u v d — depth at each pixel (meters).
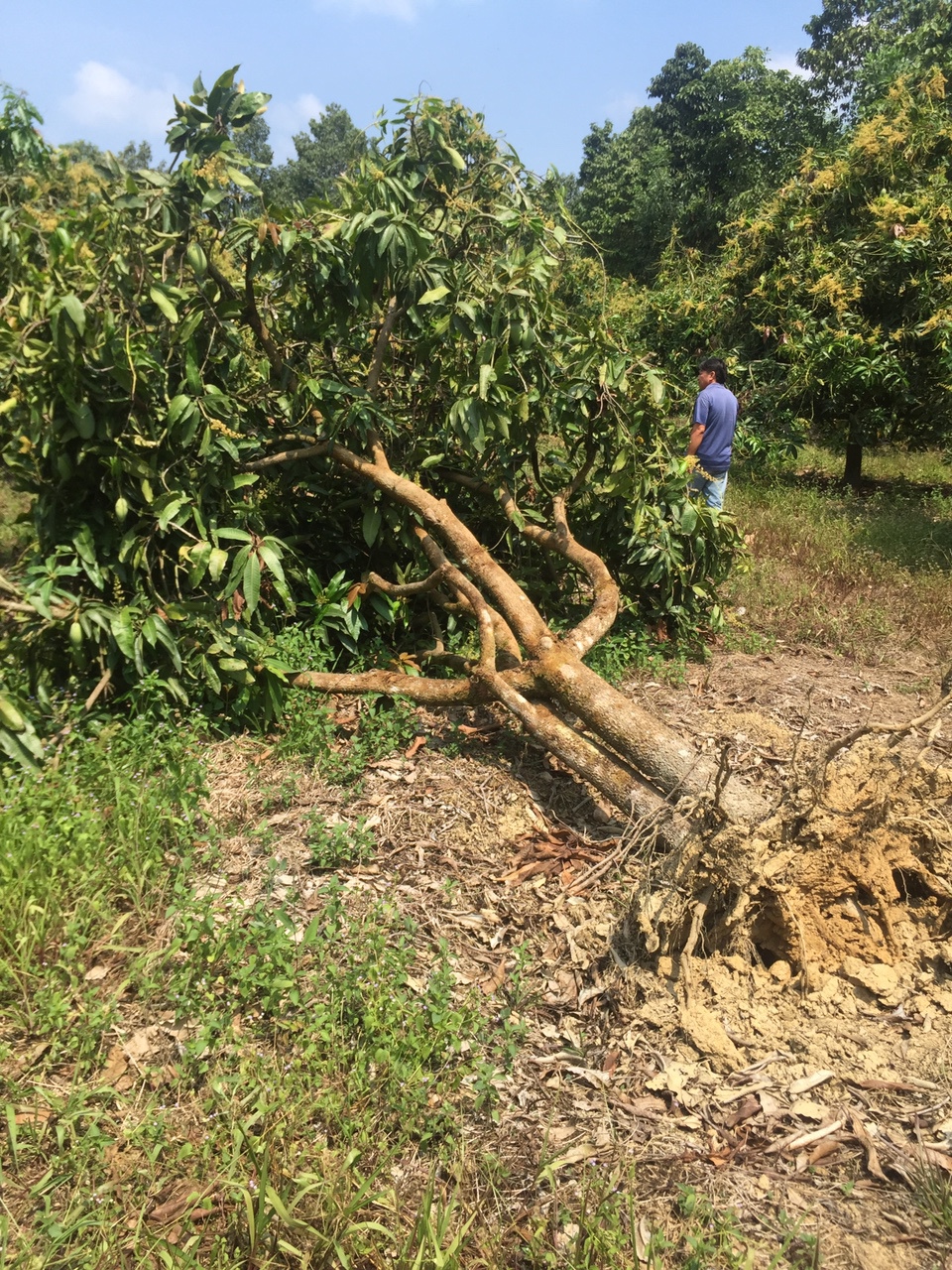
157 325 4.27
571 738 3.80
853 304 10.45
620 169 26.45
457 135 5.32
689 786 3.44
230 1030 2.63
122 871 3.12
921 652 5.92
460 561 4.48
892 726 2.89
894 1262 2.09
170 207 4.25
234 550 4.50
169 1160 2.28
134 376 3.88
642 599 5.86
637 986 2.88
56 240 3.96
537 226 5.14
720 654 5.81
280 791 3.81
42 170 6.07
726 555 5.84
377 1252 2.08
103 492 4.16
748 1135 2.43
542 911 3.27
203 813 3.55
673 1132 2.44
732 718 4.62
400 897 3.28
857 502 9.84
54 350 3.80
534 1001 2.87
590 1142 2.41
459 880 3.41
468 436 4.64
